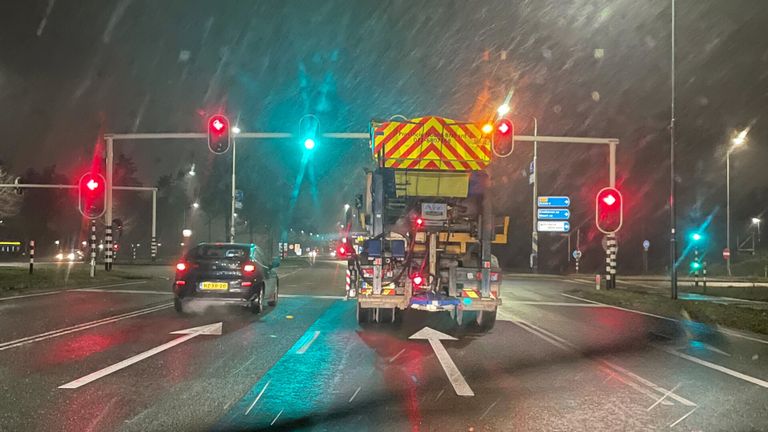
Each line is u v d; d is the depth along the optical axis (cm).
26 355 959
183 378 827
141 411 671
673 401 750
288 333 1238
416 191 1295
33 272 2778
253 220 5850
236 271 1488
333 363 946
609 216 2483
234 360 954
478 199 1310
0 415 649
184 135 2473
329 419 655
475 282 1294
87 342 1083
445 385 815
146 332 1210
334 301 1914
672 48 2142
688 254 5997
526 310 1794
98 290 2136
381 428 627
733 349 1157
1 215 4759
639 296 2219
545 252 5750
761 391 807
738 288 3130
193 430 610
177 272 1498
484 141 1299
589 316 1677
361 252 1338
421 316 1564
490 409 702
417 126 1293
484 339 1210
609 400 750
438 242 1308
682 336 1324
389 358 994
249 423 637
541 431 623
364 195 1390
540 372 907
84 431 601
